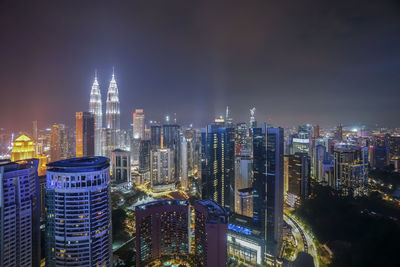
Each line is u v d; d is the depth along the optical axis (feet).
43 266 529.04
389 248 572.92
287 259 602.85
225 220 466.70
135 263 580.30
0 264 385.29
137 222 547.49
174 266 562.25
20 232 412.57
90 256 403.54
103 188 419.54
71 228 399.24
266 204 622.13
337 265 570.87
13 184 406.21
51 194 404.57
